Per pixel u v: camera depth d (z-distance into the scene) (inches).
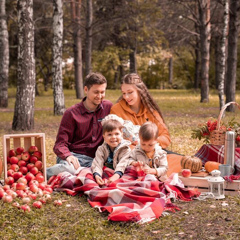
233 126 219.5
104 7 1082.1
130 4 1018.7
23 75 487.8
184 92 1508.4
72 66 2066.9
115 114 232.8
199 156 224.5
